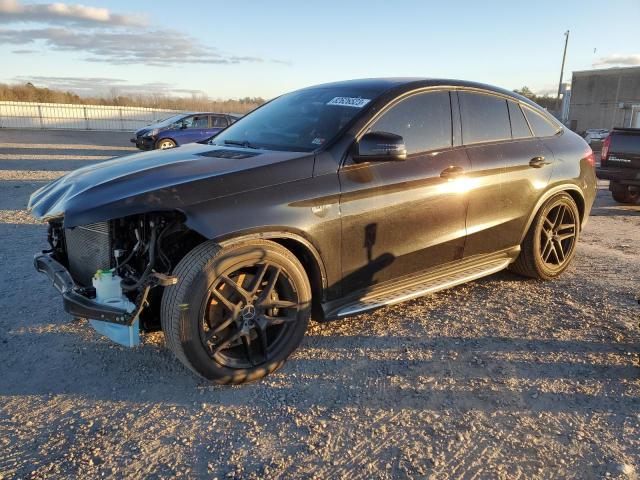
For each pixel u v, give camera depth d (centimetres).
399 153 324
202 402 292
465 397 297
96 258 317
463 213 394
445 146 389
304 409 286
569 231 494
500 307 424
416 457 248
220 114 2002
